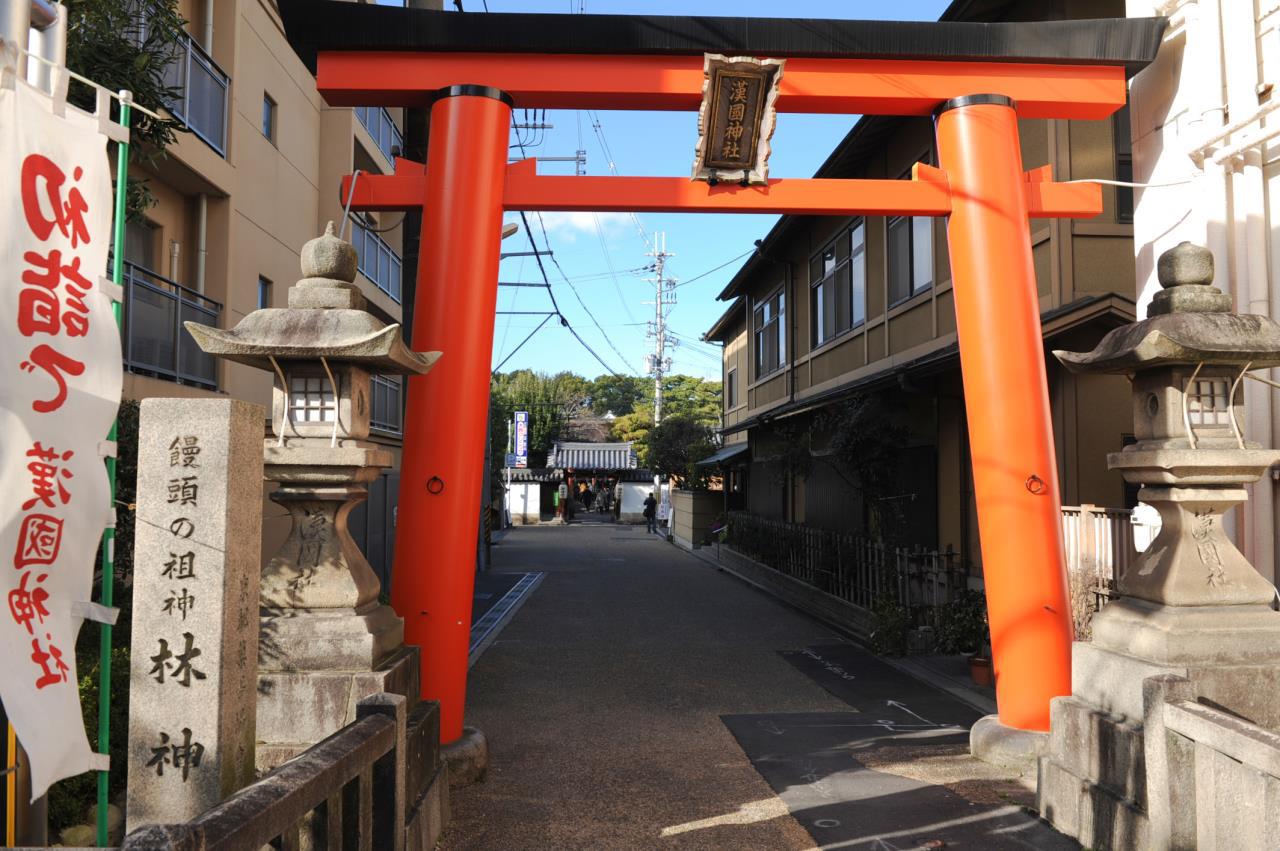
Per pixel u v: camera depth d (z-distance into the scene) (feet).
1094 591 23.16
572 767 18.76
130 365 25.08
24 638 8.44
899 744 20.62
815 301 57.72
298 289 14.88
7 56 8.61
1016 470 19.90
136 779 8.84
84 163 9.43
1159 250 22.50
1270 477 18.44
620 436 168.45
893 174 42.57
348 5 19.58
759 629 38.40
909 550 35.04
